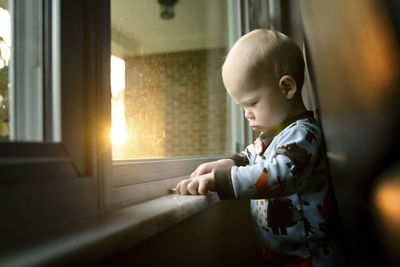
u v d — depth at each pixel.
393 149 0.39
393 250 0.39
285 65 0.68
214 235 0.69
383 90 0.40
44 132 0.39
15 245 0.28
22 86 0.41
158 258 0.45
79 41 0.42
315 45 0.62
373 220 0.43
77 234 0.31
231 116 1.39
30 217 0.32
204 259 0.62
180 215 0.47
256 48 0.67
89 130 0.42
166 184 0.64
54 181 0.36
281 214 0.64
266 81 0.67
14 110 0.41
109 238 0.31
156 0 2.05
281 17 1.50
